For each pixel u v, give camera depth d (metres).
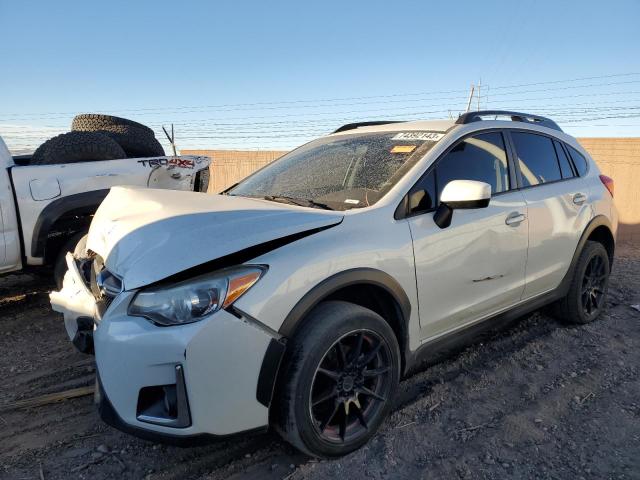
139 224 2.52
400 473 2.49
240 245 2.26
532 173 3.83
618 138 13.16
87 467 2.56
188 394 2.12
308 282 2.37
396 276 2.70
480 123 3.57
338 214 2.63
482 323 3.39
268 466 2.55
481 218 3.20
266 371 2.25
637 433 2.84
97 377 2.30
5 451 2.71
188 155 5.70
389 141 3.51
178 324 2.12
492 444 2.73
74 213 4.83
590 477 2.47
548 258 3.83
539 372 3.57
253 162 20.17
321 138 4.17
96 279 2.71
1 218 4.48
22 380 3.55
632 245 10.23
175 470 2.54
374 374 2.65
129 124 6.17
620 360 3.77
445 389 3.32
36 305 5.17
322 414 2.56
